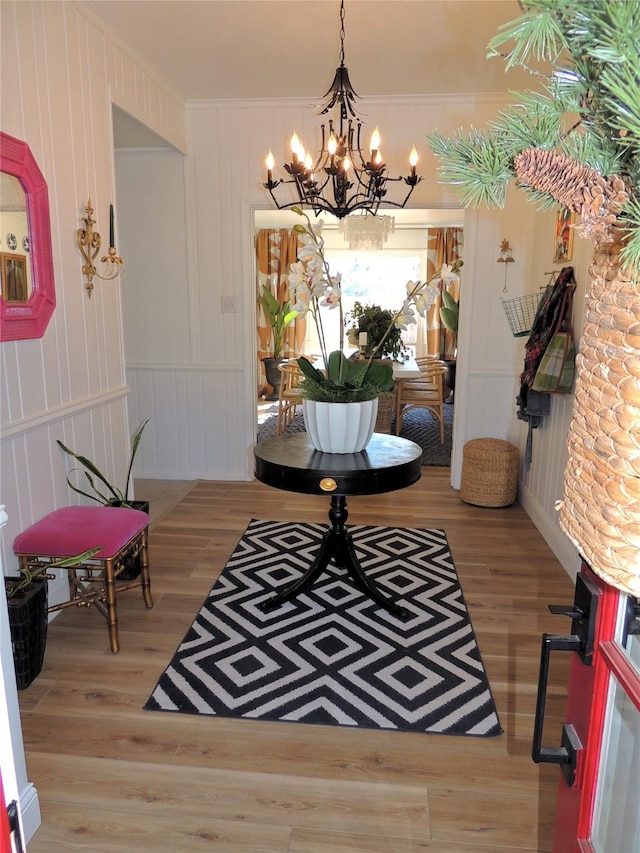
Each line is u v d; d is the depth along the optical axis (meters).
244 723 1.98
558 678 2.21
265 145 4.07
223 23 2.85
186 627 2.54
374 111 3.92
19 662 2.09
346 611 2.66
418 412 7.59
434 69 3.41
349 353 7.31
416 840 1.56
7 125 2.17
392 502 4.17
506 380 4.29
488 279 4.16
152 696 2.10
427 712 2.03
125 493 3.16
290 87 3.77
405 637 2.46
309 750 1.86
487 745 1.89
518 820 1.62
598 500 0.55
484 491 4.03
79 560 2.16
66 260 2.61
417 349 8.27
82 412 2.77
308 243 2.33
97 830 1.58
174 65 3.40
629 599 0.77
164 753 1.85
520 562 3.20
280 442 2.72
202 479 4.64
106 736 1.92
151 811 1.64
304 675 2.22
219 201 4.19
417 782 1.74
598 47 0.42
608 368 0.54
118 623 2.57
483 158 0.57
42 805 1.65
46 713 2.02
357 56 3.23
